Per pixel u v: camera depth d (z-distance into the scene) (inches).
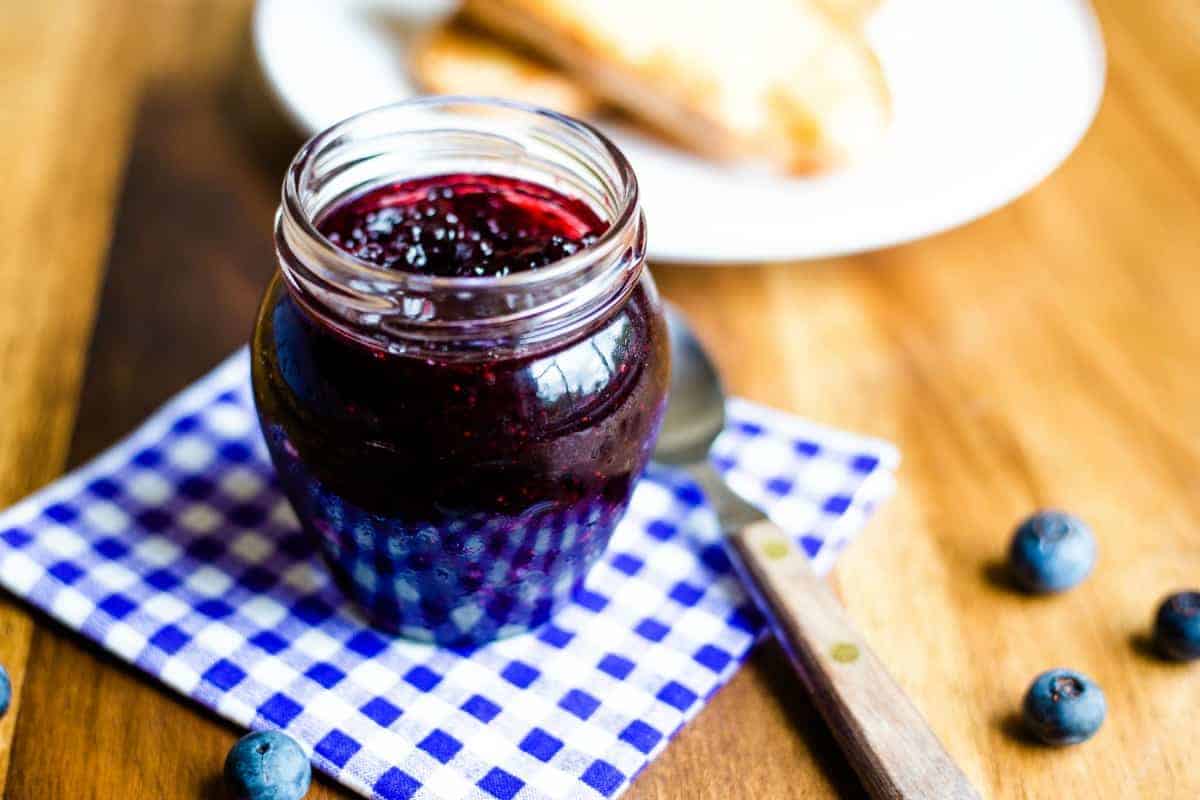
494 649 13.8
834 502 14.9
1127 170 19.1
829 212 17.4
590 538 13.2
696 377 15.6
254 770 12.5
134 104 18.8
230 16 20.4
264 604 14.0
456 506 12.4
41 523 14.4
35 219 17.3
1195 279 17.6
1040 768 13.2
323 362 12.3
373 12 19.5
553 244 12.8
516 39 19.0
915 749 12.5
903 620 14.2
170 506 14.7
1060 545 14.2
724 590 14.3
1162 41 21.0
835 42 18.7
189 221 17.4
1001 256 17.8
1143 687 13.8
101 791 12.7
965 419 16.0
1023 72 19.2
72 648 13.7
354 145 13.0
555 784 12.8
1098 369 16.5
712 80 18.1
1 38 19.6
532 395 12.1
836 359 16.6
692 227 16.9
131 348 16.1
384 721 13.1
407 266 12.7
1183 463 15.6
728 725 13.4
